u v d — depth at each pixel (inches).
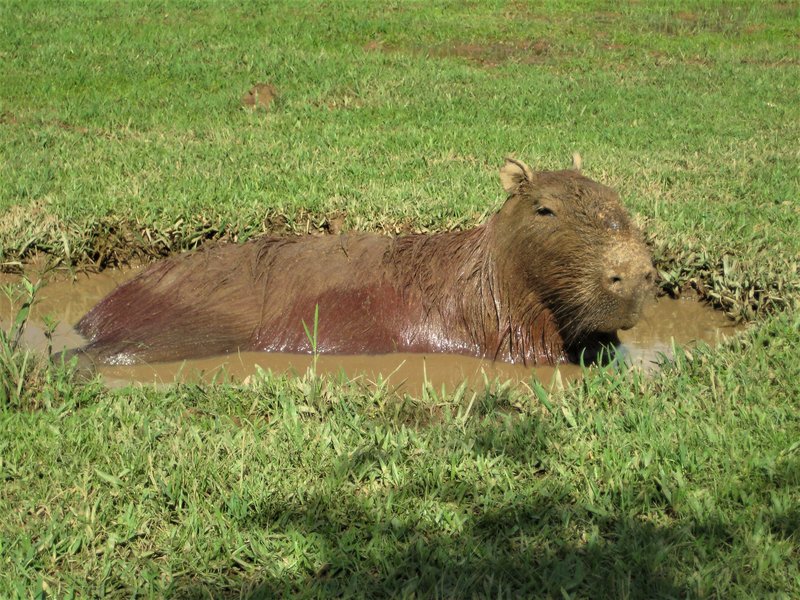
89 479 239.3
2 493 233.0
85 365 338.6
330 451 250.7
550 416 273.3
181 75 799.1
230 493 230.4
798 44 1004.6
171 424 266.7
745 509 222.2
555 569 197.6
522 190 347.3
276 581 201.8
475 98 754.2
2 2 1040.2
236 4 1072.8
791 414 266.2
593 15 1098.7
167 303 368.5
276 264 374.3
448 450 248.5
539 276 340.2
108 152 586.9
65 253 434.0
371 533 215.6
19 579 200.4
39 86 753.0
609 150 611.5
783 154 603.8
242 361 349.7
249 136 633.6
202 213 461.7
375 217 461.1
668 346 368.2
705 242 431.8
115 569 206.4
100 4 1057.5
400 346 357.4
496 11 1104.8
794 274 390.3
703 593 191.0
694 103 756.0
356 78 797.2
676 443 250.7
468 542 209.9
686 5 1149.7
